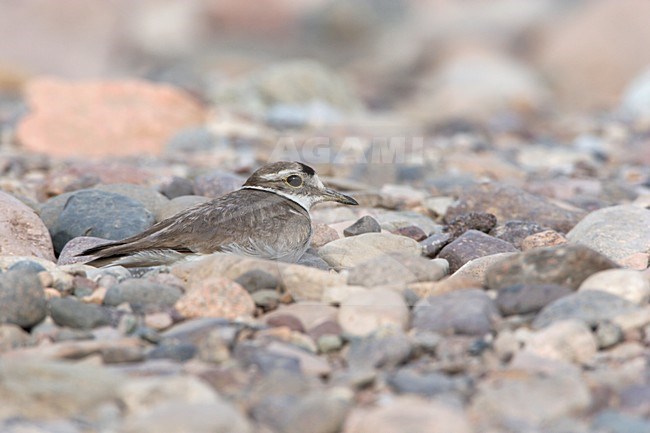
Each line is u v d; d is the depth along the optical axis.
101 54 39.31
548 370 7.31
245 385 7.21
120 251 9.70
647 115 26.42
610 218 11.41
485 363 7.64
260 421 6.68
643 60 36.53
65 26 40.56
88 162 17.22
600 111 29.22
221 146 19.92
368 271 9.05
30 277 8.45
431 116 26.78
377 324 8.21
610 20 37.84
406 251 10.33
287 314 8.53
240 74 36.56
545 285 8.77
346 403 6.81
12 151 19.23
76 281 9.35
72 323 8.41
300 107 24.73
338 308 8.76
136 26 42.56
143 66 39.16
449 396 6.98
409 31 43.81
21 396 6.85
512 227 11.84
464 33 42.28
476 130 23.72
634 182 16.80
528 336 7.98
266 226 10.18
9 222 10.78
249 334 8.18
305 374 7.43
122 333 8.27
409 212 13.10
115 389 6.96
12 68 31.73
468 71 34.25
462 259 10.55
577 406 6.80
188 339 8.11
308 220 10.52
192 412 6.43
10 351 7.83
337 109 25.59
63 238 11.49
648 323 8.11
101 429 6.57
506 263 9.14
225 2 45.41
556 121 26.42
